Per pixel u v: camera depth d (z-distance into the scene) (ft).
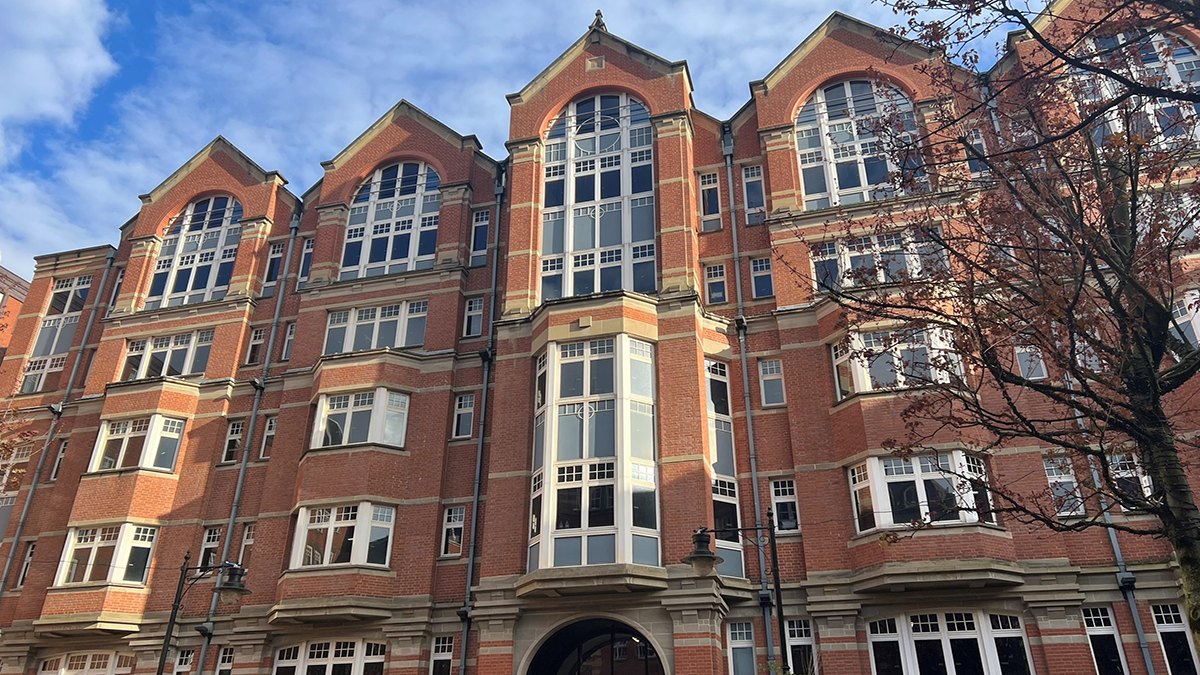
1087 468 53.42
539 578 62.03
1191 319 62.80
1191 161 63.62
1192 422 60.08
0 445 79.46
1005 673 58.29
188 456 85.40
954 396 42.70
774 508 69.15
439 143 95.14
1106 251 37.73
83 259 106.01
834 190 80.48
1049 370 62.64
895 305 42.88
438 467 76.54
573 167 86.69
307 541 73.36
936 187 51.24
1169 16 36.37
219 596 77.25
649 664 69.67
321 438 77.92
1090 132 41.32
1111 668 57.77
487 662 63.41
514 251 81.71
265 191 99.91
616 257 80.64
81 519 81.25
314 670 70.54
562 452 67.67
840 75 85.30
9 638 79.87
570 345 72.23
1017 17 35.60
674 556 63.31
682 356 71.00
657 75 88.02
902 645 60.59
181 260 99.45
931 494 62.08
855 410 66.69
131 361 93.56
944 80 42.45
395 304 86.53
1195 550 34.40
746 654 63.98
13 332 103.30
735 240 81.15
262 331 92.27
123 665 77.36
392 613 70.64
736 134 87.25
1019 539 61.57
